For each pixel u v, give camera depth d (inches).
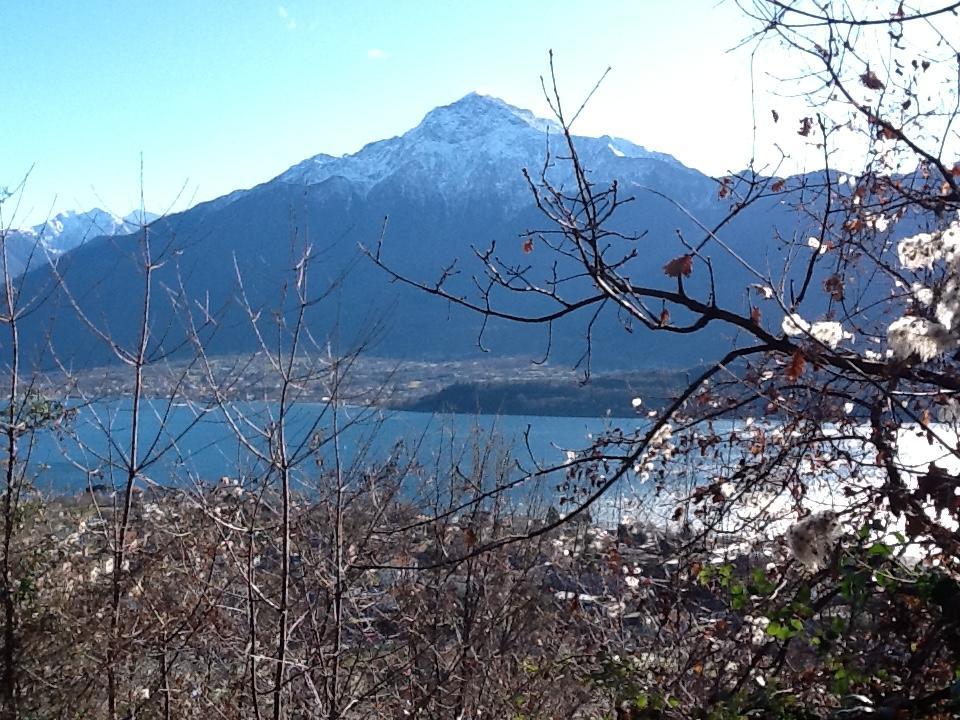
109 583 239.1
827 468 169.3
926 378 128.0
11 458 234.8
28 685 238.2
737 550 181.9
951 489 116.5
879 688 124.1
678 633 185.3
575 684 243.8
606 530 242.5
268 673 234.5
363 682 250.1
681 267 134.9
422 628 252.1
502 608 257.8
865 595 115.2
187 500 232.1
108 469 241.8
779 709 124.3
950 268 119.9
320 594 235.3
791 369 128.0
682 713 138.6
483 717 246.5
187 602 235.1
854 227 160.6
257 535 235.3
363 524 240.1
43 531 255.4
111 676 225.9
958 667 113.3
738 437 181.9
